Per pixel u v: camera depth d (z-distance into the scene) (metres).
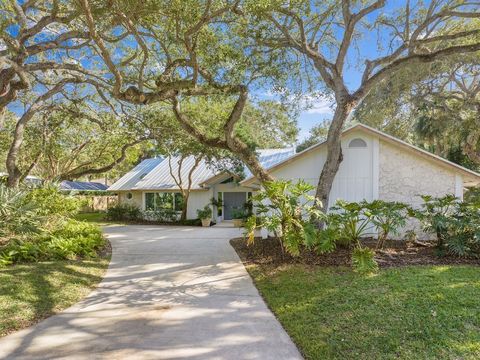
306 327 4.36
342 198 10.85
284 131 17.31
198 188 20.55
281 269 7.27
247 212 18.61
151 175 23.00
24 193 10.42
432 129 21.25
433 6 9.06
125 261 8.75
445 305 4.71
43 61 9.92
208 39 8.23
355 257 6.70
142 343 4.06
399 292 5.30
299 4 7.93
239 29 8.46
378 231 9.86
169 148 17.17
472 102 16.67
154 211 21.59
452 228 7.99
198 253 9.74
